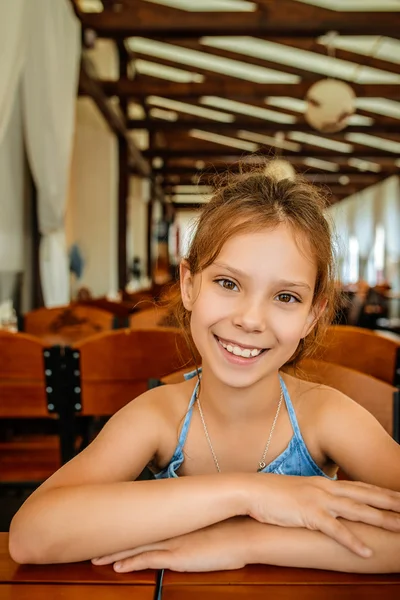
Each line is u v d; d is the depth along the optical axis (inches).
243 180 37.0
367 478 38.5
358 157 488.7
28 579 27.7
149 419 39.3
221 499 30.3
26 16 136.6
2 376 73.5
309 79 336.8
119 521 29.3
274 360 34.6
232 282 33.9
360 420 39.9
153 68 387.2
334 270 40.4
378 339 73.4
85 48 218.7
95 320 127.4
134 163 466.0
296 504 30.2
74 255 310.0
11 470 91.0
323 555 28.7
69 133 185.9
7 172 186.9
